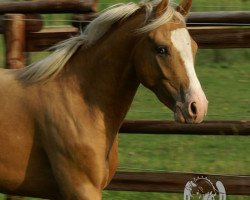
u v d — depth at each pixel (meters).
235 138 14.30
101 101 8.40
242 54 18.70
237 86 16.61
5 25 10.64
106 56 8.36
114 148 8.66
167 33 7.94
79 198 8.33
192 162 13.16
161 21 7.97
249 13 10.45
